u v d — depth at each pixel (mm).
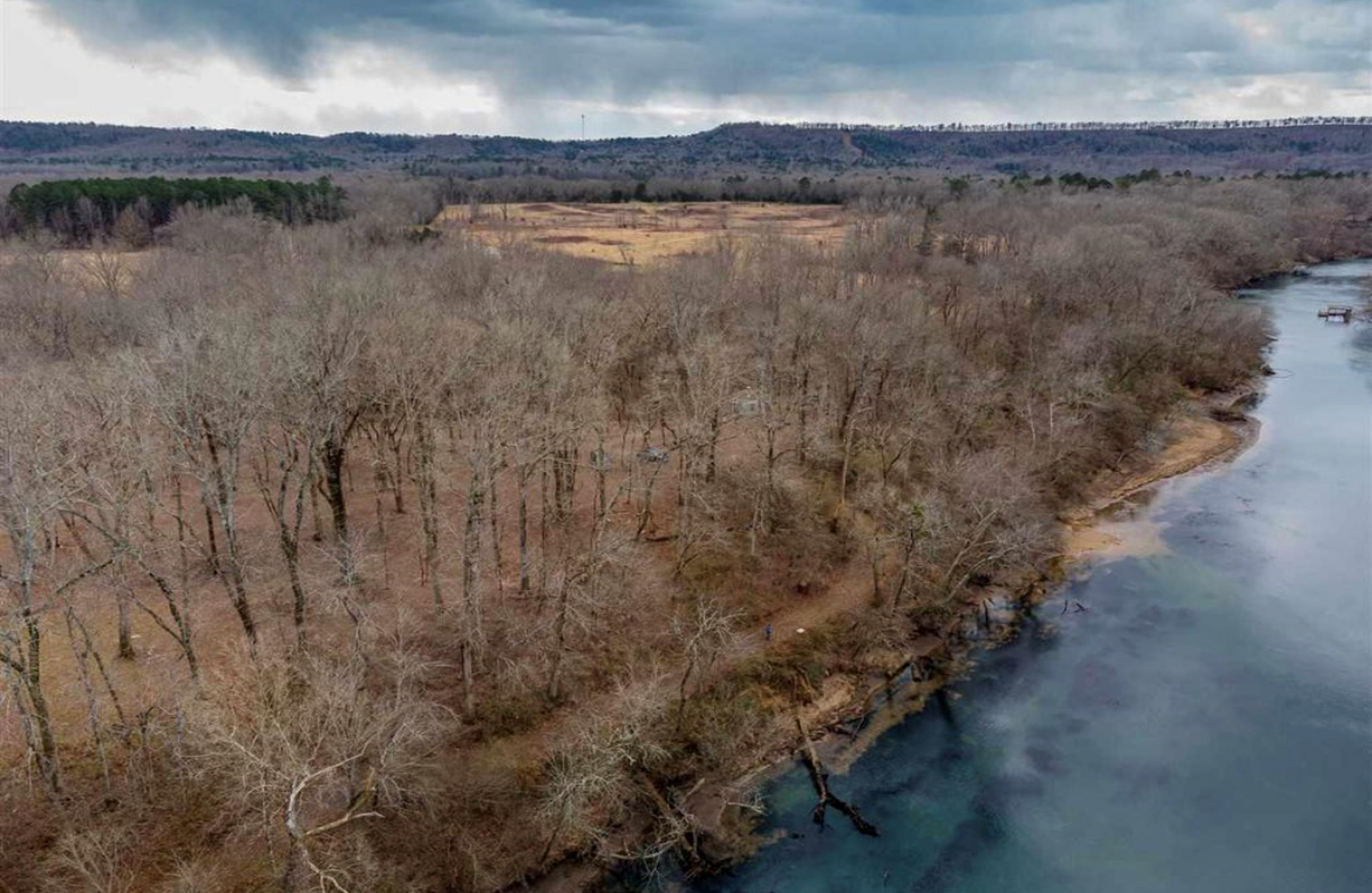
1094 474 74062
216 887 32562
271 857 31719
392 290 56344
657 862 37875
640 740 39906
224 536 50188
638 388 65562
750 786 42406
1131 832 40281
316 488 50188
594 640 46094
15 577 36844
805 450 59625
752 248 108812
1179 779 43281
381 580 48156
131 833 33469
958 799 42188
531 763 40281
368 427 58750
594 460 54281
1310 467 77750
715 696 45312
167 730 35562
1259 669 51094
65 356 57031
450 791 37719
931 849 39375
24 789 33719
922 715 47688
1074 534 66312
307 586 43938
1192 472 77125
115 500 33750
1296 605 57219
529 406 47281
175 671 39031
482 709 41531
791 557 55188
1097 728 46688
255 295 57500
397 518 54938
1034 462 65750
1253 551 63812
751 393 61938
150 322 48469
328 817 34531
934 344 70625
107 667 39719
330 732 33250
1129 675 50781
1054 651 52938
